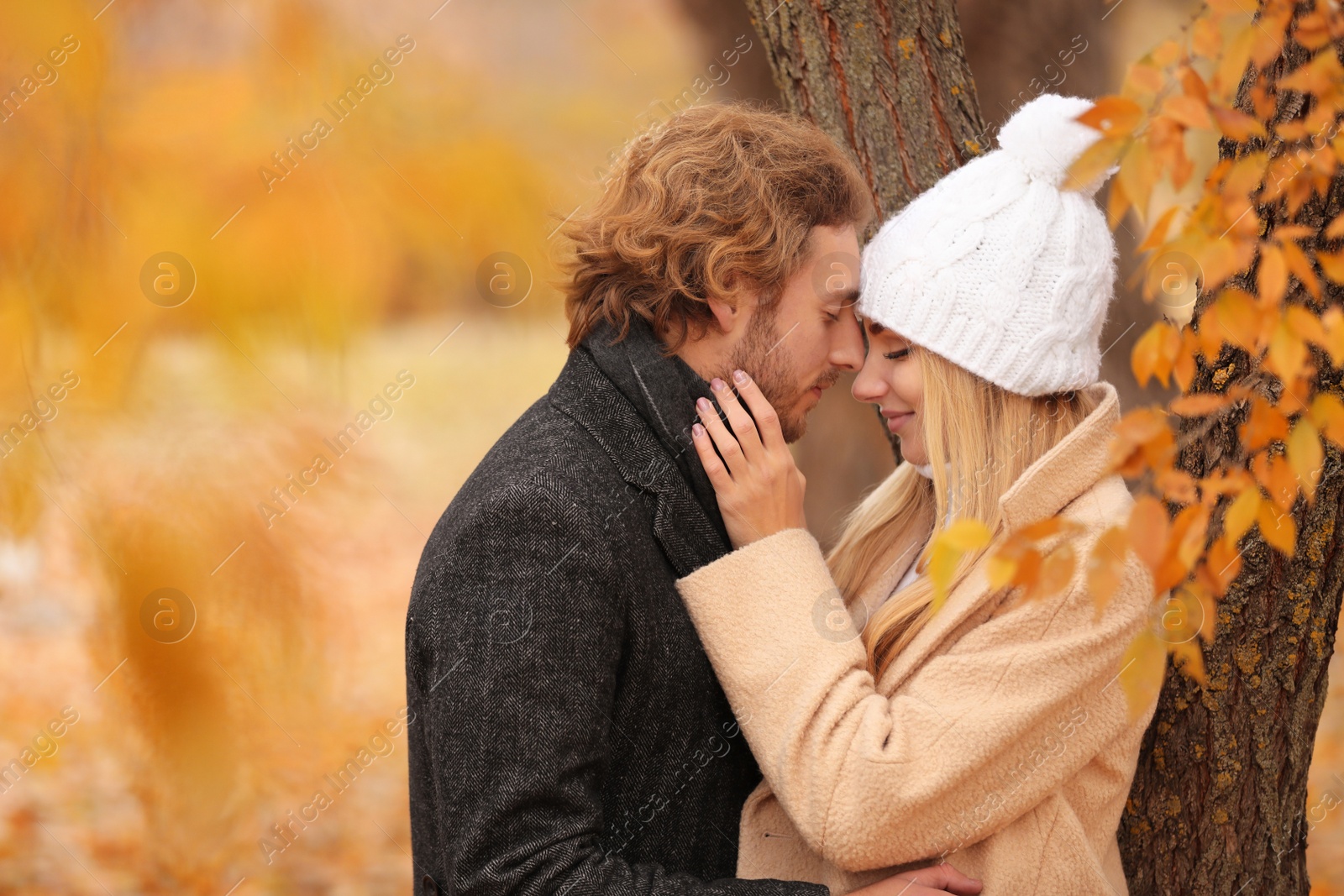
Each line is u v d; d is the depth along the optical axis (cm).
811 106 326
